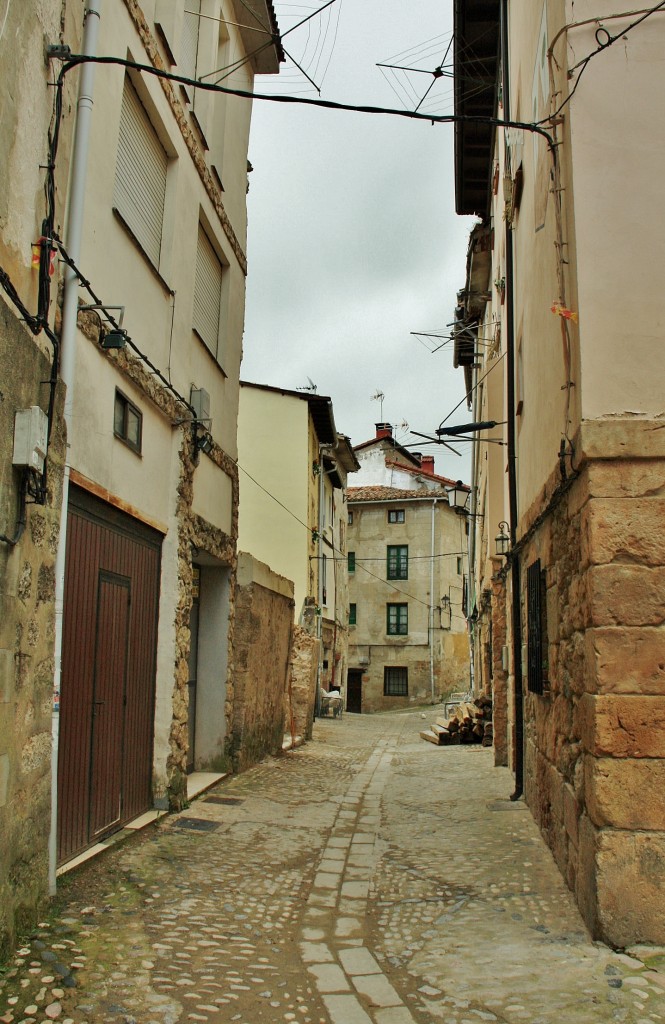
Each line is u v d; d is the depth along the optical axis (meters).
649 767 4.18
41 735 4.24
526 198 7.47
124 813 6.27
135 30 6.60
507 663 10.74
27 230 4.09
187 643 7.56
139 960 3.88
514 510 8.76
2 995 3.35
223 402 9.83
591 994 3.54
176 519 7.41
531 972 3.83
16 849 3.89
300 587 21.95
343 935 4.57
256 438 22.38
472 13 11.34
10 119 3.82
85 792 5.43
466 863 5.93
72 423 5.13
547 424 6.11
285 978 3.87
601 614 4.33
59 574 4.58
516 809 7.64
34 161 4.16
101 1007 3.36
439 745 15.33
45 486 4.07
